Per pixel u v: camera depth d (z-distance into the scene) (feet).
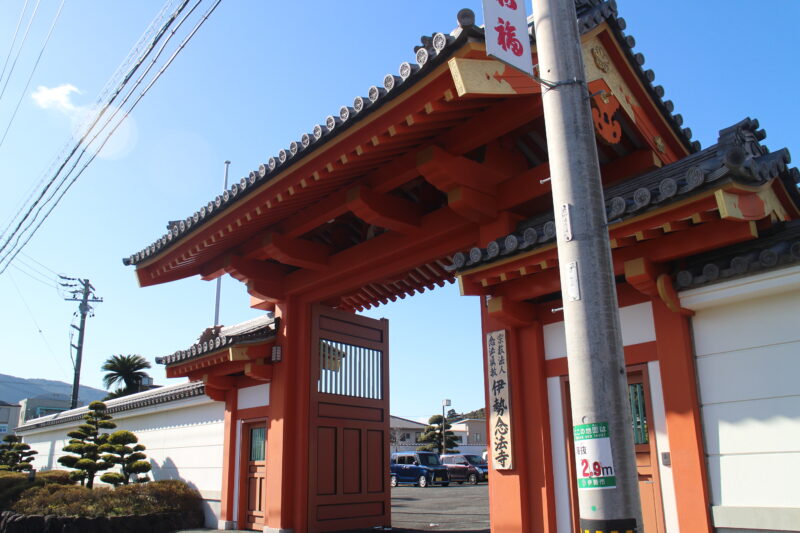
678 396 17.56
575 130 12.42
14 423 148.66
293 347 33.14
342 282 31.27
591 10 21.13
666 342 18.10
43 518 37.76
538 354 21.07
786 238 16.42
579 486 11.12
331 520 31.81
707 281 16.81
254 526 34.30
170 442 46.14
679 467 17.19
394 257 28.22
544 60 13.04
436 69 17.67
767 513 15.48
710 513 16.47
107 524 36.65
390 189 24.61
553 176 12.50
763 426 16.08
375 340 36.99
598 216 12.06
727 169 14.52
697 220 15.80
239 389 37.22
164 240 30.94
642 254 17.56
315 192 25.50
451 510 45.78
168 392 46.55
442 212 25.59
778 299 16.38
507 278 19.61
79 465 46.85
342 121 20.43
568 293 11.82
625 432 11.02
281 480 31.04
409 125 19.57
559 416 20.38
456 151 21.95
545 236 17.71
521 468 20.56
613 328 11.52
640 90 23.20
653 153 23.72
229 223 27.73
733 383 16.84
